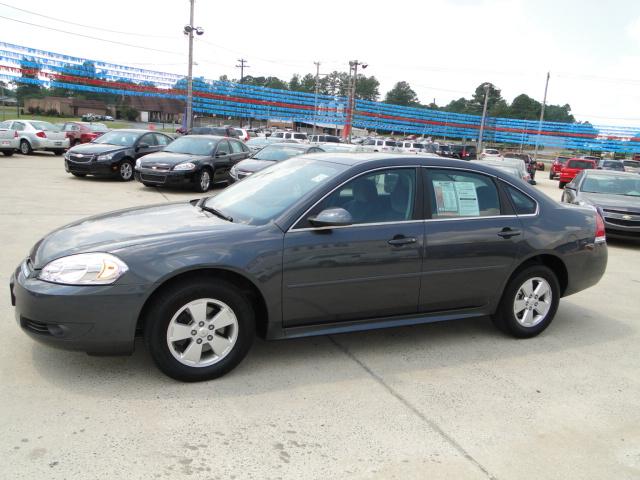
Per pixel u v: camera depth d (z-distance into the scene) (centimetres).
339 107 4503
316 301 378
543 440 312
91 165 1407
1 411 305
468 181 441
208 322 351
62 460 265
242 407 326
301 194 392
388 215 402
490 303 449
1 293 498
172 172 1279
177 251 338
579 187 1133
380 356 415
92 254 331
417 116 4872
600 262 500
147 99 7131
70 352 385
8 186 1238
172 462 270
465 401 352
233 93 3922
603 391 380
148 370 365
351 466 276
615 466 292
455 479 271
